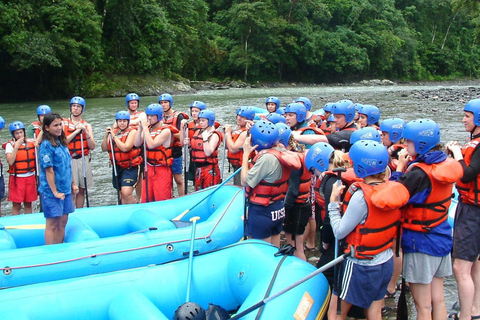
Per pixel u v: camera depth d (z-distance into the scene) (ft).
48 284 11.54
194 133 22.93
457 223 12.06
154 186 20.90
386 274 10.28
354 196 9.87
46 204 14.02
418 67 218.18
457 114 63.87
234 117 59.93
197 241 15.21
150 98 100.48
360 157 9.75
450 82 221.87
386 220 9.87
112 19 117.91
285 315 10.78
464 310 11.87
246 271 12.60
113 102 88.69
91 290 11.58
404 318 11.27
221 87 144.05
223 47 168.76
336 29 194.08
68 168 14.40
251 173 13.48
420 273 10.68
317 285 12.09
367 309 10.80
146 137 19.99
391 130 15.81
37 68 99.45
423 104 79.82
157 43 126.82
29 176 21.49
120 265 13.91
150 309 10.71
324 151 12.92
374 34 197.77
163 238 14.80
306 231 17.94
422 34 240.12
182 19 146.10
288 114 19.77
